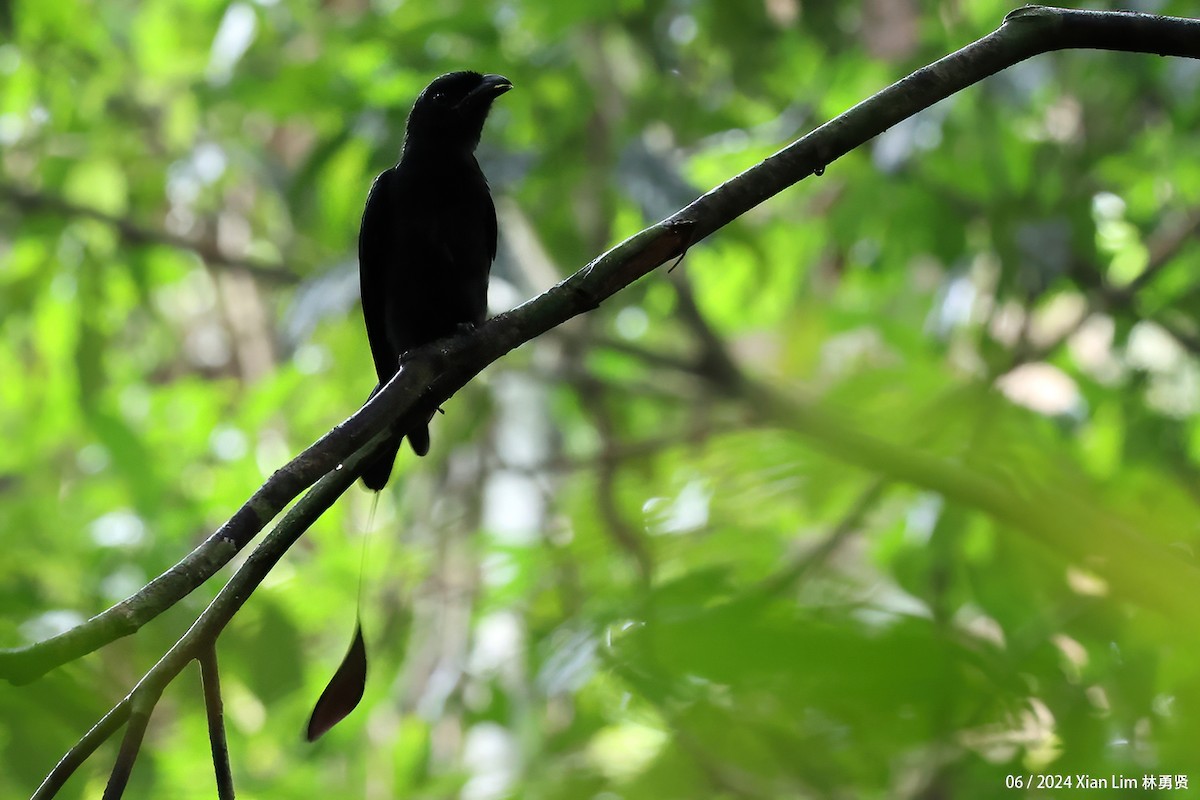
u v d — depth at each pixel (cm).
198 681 897
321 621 1155
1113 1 1037
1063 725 475
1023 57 491
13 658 370
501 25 1208
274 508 423
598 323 1354
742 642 395
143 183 1411
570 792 602
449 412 1351
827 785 462
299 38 1316
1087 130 1234
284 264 1443
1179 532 566
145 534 1214
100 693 571
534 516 1427
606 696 683
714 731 438
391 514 1369
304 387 1329
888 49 1301
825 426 877
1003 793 466
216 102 1201
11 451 1456
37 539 1055
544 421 1474
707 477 888
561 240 1227
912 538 933
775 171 479
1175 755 443
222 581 905
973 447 860
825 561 720
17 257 1373
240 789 929
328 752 1105
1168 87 1187
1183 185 1246
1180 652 449
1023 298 1121
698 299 1465
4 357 1418
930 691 398
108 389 1401
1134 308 1216
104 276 1390
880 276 1272
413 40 1190
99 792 732
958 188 1184
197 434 1422
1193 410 1230
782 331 1571
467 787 929
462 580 1310
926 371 1008
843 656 391
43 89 1377
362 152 1225
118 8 1451
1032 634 555
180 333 1941
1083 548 588
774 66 1301
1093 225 1152
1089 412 1198
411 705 1291
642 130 1234
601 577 1017
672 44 1304
